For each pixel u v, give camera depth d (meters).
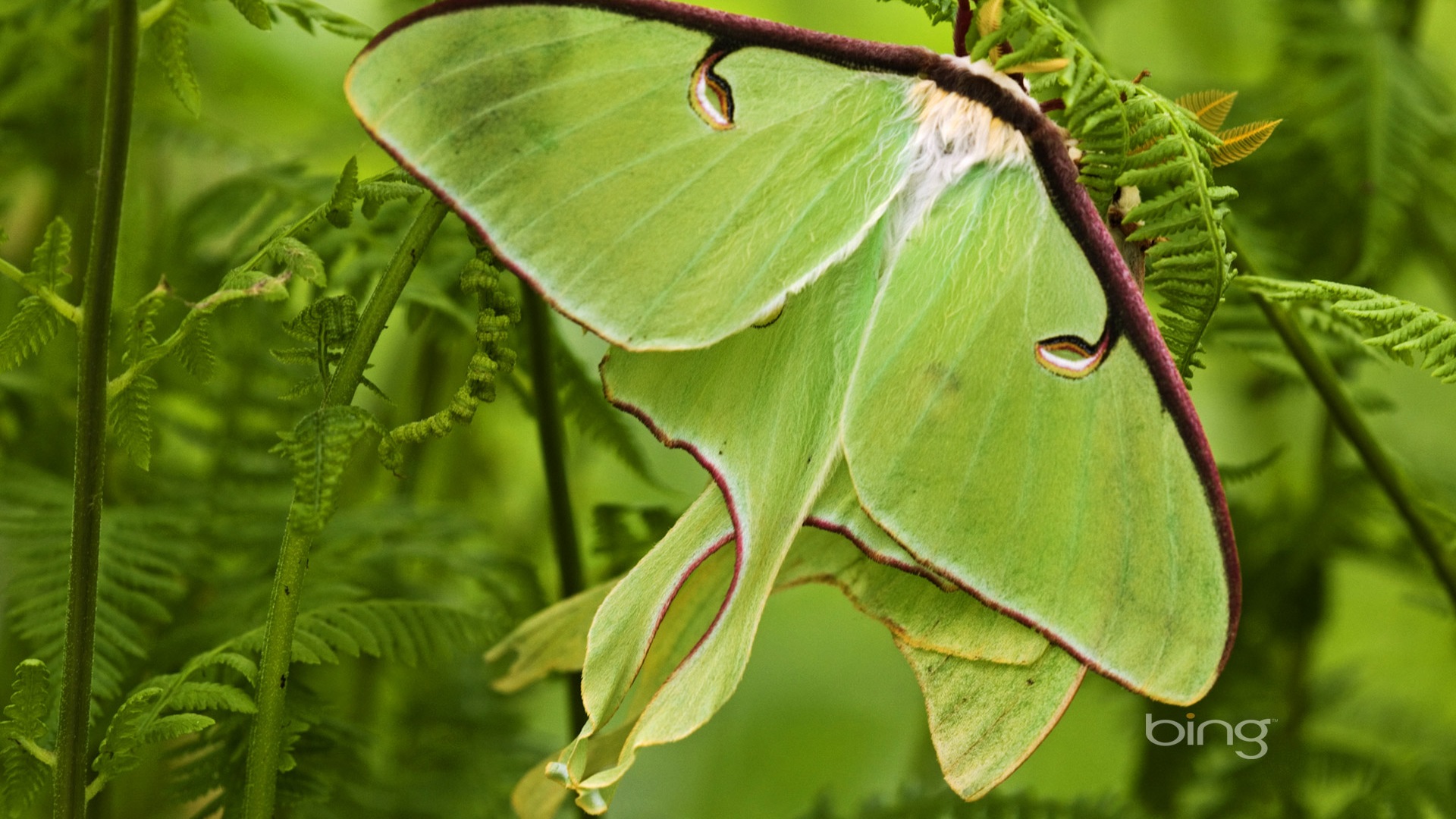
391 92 0.43
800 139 0.44
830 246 0.44
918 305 0.45
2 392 0.52
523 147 0.44
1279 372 0.53
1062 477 0.44
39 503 0.51
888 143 0.45
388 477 0.62
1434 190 0.59
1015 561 0.44
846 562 0.46
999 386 0.44
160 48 0.44
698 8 0.44
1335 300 0.48
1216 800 0.61
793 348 0.45
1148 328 0.44
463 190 0.44
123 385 0.44
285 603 0.45
